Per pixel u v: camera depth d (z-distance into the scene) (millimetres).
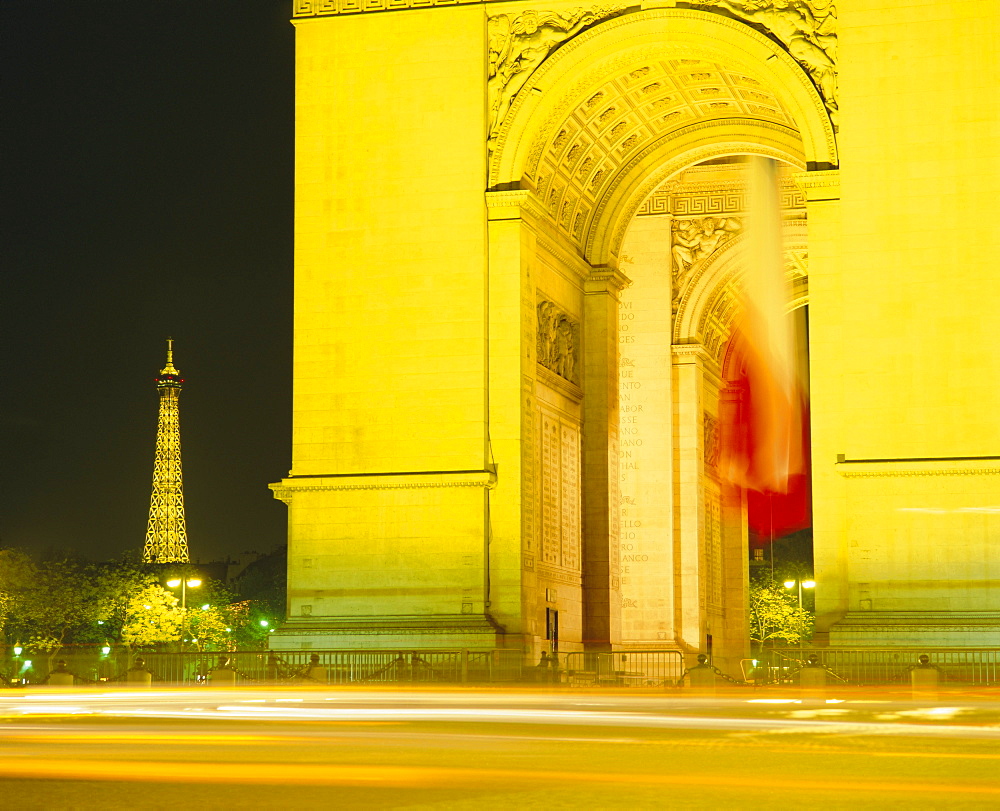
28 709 49625
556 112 74125
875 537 66000
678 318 104000
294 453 73062
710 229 104062
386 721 40531
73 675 76688
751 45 70188
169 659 73750
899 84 67812
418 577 70875
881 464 66000
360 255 73375
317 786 22297
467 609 70062
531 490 73250
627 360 103438
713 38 70875
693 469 102438
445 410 71688
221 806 19656
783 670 74062
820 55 69188
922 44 67812
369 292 73125
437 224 72688
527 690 64688
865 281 67312
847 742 31906
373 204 73500
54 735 34344
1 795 21094
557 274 80188
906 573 65562
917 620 64938
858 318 67188
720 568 111625
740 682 85188
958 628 64250
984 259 66438
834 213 68125
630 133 82812
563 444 80438
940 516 65500
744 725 38875
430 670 68750
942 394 66188
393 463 71938
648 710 47875
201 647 149000
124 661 81500
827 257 68188
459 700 55594
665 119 83500
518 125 72688
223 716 43844
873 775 23984
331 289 73562
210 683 70750
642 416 102562
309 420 73062
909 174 67375
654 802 20000
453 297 72125
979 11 67375
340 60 74625
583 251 85125
